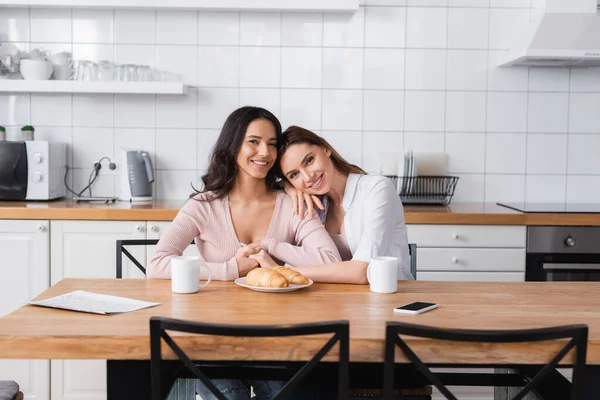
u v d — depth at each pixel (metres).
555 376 1.58
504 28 3.67
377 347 1.37
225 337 1.39
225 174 2.10
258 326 1.22
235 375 1.74
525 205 3.48
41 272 3.07
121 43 3.64
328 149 2.14
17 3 3.38
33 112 3.65
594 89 3.71
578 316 1.56
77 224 3.07
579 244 3.09
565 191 3.74
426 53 3.67
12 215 3.05
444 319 1.51
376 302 1.68
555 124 3.71
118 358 1.38
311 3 3.47
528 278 3.11
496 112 3.70
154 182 3.70
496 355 1.40
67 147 3.67
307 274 1.91
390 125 3.70
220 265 1.94
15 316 1.52
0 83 3.35
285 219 2.14
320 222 2.12
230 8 3.47
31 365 3.00
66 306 1.59
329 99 3.69
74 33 3.63
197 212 2.10
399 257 2.15
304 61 3.67
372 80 3.68
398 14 3.66
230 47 3.66
